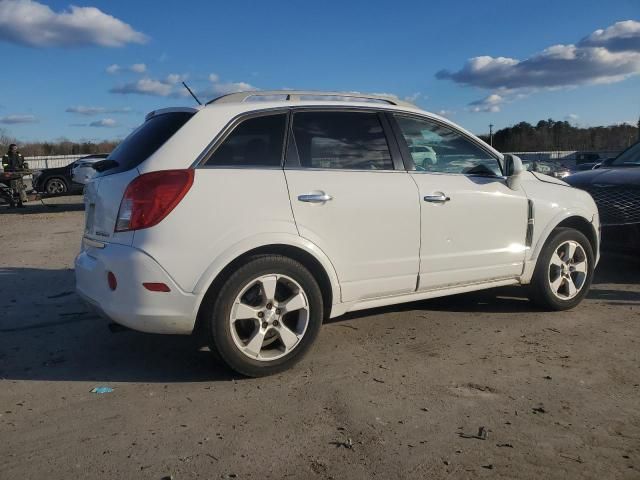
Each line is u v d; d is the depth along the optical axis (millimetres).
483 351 4367
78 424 3275
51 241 10570
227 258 3666
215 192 3684
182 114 3926
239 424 3262
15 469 2809
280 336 3914
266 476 2752
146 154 3795
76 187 21109
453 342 4566
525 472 2771
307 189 3961
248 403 3525
